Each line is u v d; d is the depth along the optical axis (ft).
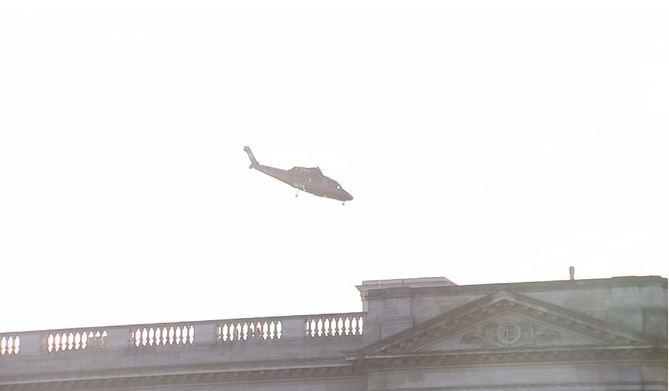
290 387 605.73
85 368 618.44
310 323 608.19
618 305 573.33
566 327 571.28
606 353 567.59
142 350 616.80
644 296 572.10
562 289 578.25
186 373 609.42
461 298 585.63
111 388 617.21
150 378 612.29
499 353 572.92
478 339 578.25
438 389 577.84
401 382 581.12
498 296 573.74
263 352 608.19
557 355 570.46
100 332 622.95
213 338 613.52
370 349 583.17
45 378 618.85
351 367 598.34
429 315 588.50
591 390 568.41
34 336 626.23
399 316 590.55
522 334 575.38
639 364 566.77
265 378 606.96
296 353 606.14
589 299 575.79
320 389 603.26
